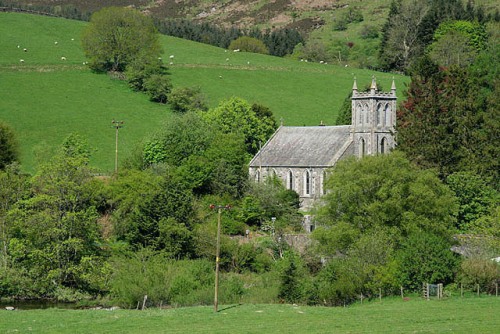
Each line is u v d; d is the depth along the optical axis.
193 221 163.00
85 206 157.38
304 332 100.94
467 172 179.88
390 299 130.12
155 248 152.62
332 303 131.25
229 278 143.50
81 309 127.62
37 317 116.06
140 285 134.00
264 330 102.69
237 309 120.06
